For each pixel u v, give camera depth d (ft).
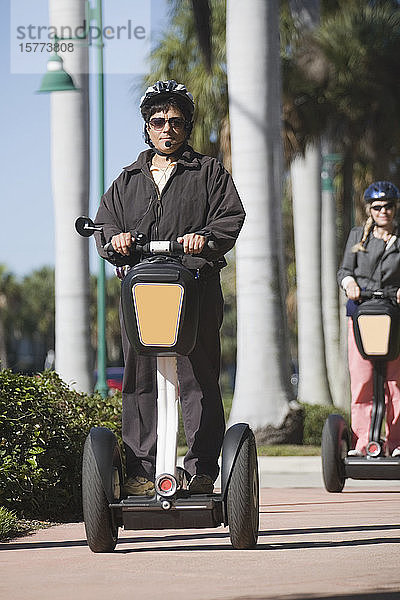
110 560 26.63
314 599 21.30
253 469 27.30
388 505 41.65
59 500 37.37
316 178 114.62
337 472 43.65
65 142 78.64
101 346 93.45
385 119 108.47
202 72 121.90
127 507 26.16
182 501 26.13
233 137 75.46
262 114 74.43
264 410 76.33
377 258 41.37
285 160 110.22
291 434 76.48
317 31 108.27
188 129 27.96
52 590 22.88
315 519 36.14
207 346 27.30
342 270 41.86
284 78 107.34
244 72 74.43
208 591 22.33
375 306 39.45
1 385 37.63
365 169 125.90
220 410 27.61
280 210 75.97
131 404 27.30
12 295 406.21
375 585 22.81
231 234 26.63
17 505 36.73
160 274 25.04
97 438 27.20
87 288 80.02
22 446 36.73
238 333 77.25
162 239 27.50
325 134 111.75
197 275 26.53
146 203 27.63
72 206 79.05
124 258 26.91
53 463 37.50
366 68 106.93
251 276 75.92
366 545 28.84
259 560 26.20
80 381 79.61
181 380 27.45
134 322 25.18
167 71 130.41
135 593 22.29
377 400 40.65
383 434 60.75
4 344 414.21
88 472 26.94
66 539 31.63
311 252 113.70
